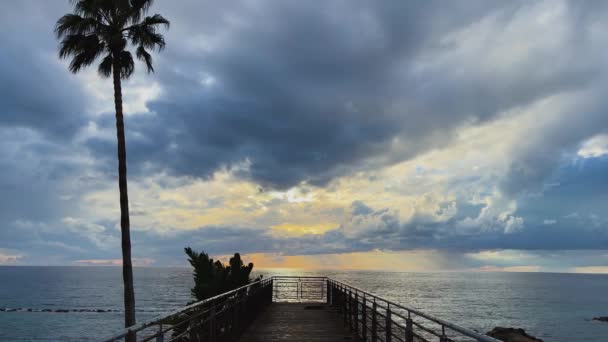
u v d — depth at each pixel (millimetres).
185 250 17250
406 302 135625
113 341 3861
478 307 130750
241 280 17188
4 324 92688
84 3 17875
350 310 13547
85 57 18219
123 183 18281
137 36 18719
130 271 17656
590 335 82125
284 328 14000
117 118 18719
